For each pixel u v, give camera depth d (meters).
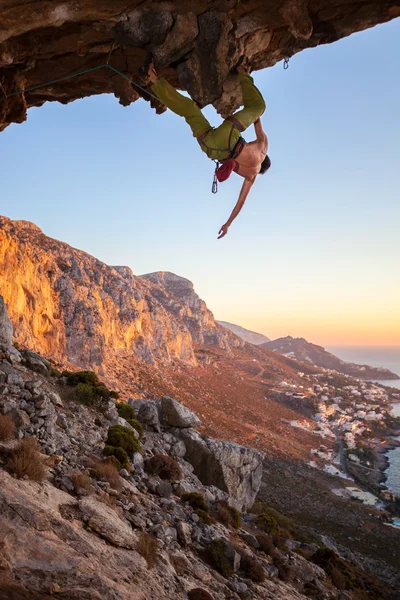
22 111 6.98
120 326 142.00
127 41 5.29
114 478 13.81
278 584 15.62
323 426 191.00
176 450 24.34
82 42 5.56
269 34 5.47
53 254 124.44
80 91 7.05
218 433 125.38
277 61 6.25
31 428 13.95
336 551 39.03
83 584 6.86
